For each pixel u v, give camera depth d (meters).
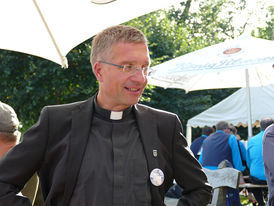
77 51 9.90
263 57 5.38
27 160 1.60
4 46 2.59
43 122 1.64
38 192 2.50
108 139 1.64
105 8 2.41
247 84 6.79
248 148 5.85
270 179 3.24
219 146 5.97
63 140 1.62
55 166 1.61
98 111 1.69
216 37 30.53
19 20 2.43
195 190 1.77
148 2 2.44
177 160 1.75
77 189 1.55
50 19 2.41
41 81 9.84
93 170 1.56
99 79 1.68
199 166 1.81
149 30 18.31
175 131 1.75
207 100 19.11
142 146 1.67
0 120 2.21
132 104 1.64
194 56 6.10
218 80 7.42
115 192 1.53
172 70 5.90
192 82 7.37
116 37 1.60
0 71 9.70
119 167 1.58
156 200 1.61
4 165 1.60
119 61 1.58
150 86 11.54
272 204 3.24
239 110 9.73
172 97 18.62
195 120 10.36
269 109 9.34
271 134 3.26
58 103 10.29
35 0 2.24
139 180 1.59
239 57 5.54
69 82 10.05
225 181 3.82
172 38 19.02
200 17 30.50
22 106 9.94
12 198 1.56
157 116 1.76
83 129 1.63
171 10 29.05
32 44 2.58
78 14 2.42
